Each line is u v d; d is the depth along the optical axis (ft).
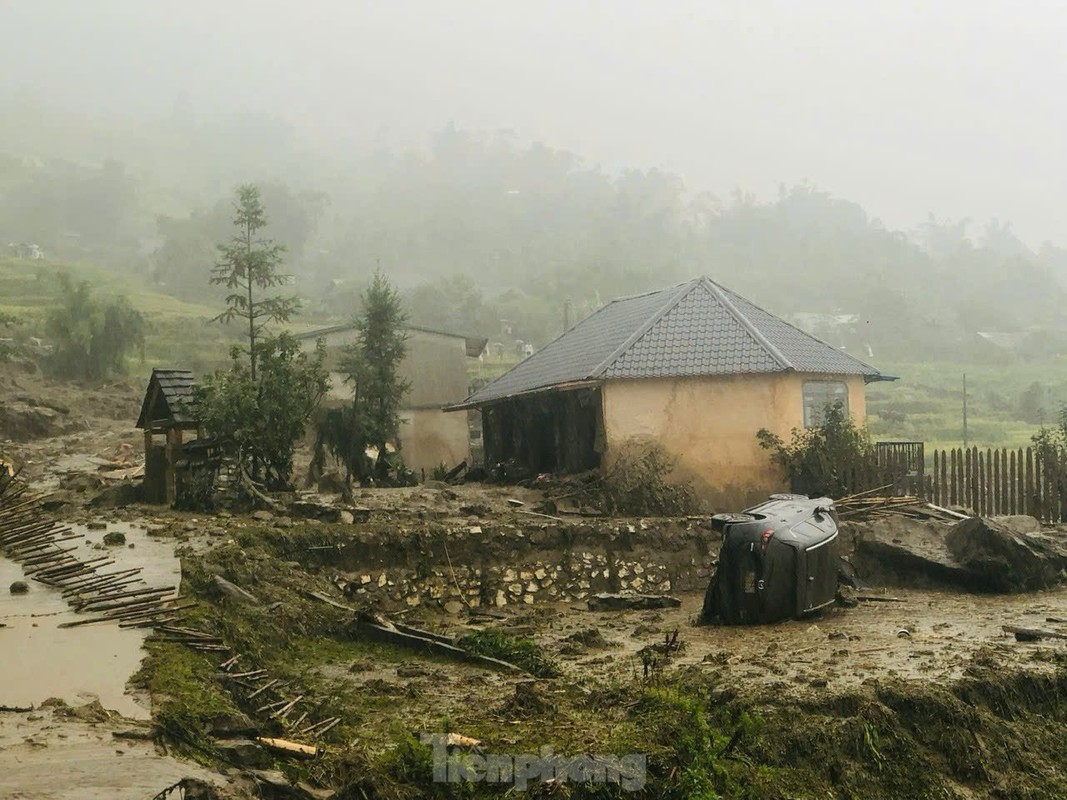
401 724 33.91
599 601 61.46
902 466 77.46
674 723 31.71
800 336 90.27
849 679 38.14
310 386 73.46
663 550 67.15
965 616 54.34
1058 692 38.73
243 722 29.09
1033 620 52.49
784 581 52.80
